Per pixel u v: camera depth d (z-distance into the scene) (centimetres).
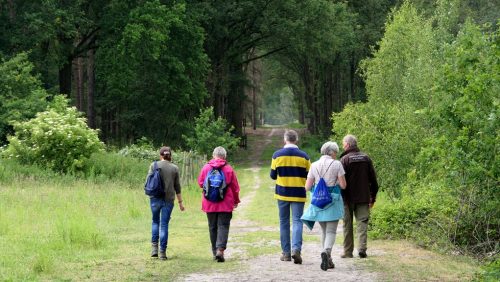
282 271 1212
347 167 1382
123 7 5616
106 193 2862
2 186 2848
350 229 1394
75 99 7388
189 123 6881
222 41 7550
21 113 4425
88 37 5941
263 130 12556
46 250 1448
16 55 4881
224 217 1382
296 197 1320
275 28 7075
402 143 2219
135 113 6544
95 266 1277
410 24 3850
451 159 1331
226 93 8119
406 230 1702
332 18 7175
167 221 1400
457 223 1587
